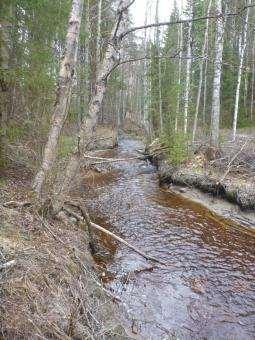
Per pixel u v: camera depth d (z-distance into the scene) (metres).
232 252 8.43
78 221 8.09
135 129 37.91
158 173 16.17
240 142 16.78
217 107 14.85
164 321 5.74
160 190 13.68
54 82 10.46
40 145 9.36
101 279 6.53
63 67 7.11
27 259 4.74
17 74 9.19
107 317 4.91
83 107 13.64
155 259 7.66
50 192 6.97
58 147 7.92
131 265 7.33
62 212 8.02
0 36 9.16
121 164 18.42
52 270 4.85
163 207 11.54
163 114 20.75
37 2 9.68
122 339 4.62
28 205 6.98
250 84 36.78
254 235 9.66
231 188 11.59
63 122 7.34
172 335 5.43
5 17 9.16
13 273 4.34
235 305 6.33
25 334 3.62
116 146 25.58
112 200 11.84
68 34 7.05
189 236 9.21
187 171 13.70
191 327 5.69
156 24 6.12
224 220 10.64
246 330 5.72
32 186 7.30
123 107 46.34
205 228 9.87
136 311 5.85
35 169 8.91
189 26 18.70
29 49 10.38
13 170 9.93
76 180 9.11
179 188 13.40
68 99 7.29
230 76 32.69
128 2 6.22
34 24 10.73
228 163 13.41
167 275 7.14
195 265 7.65
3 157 9.51
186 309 6.12
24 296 4.07
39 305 4.08
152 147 20.14
